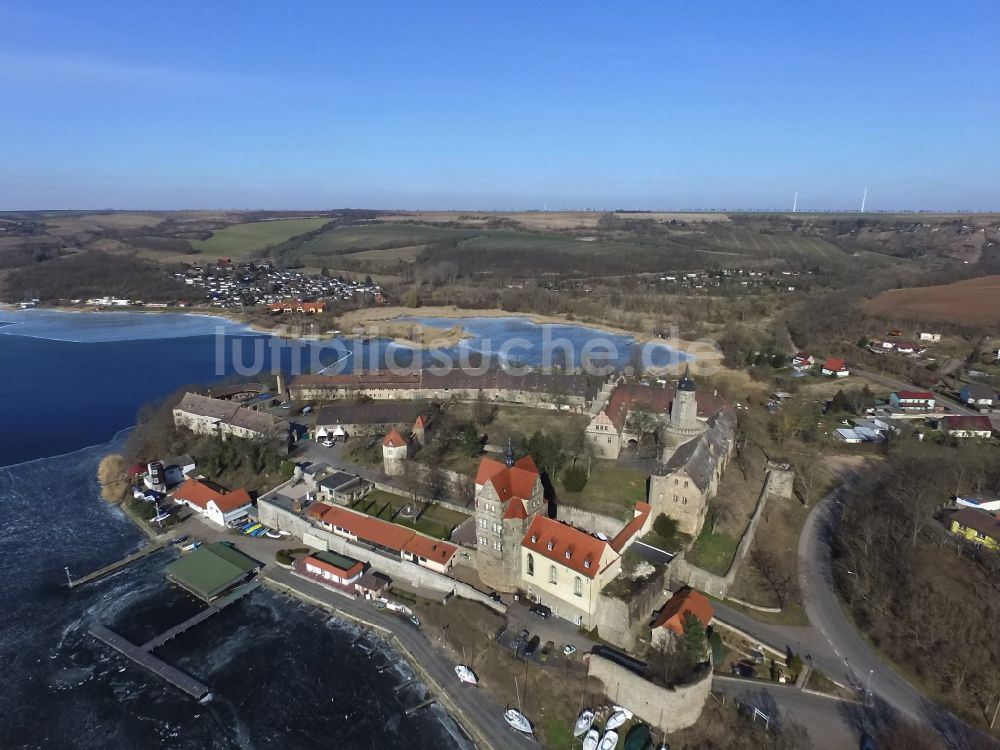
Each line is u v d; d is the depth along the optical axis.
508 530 112.81
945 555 118.69
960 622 99.12
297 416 199.50
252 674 104.19
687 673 91.69
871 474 161.62
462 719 94.25
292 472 157.38
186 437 184.88
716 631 105.62
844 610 111.62
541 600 114.00
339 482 147.75
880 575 113.44
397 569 125.56
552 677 98.31
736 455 165.38
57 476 172.75
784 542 132.75
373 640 111.38
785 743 84.44
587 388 195.25
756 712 89.94
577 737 89.94
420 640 109.56
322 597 121.56
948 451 167.12
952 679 93.44
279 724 95.00
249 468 164.88
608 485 139.12
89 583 127.00
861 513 138.62
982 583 109.56
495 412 190.88
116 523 149.12
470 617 111.62
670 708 89.19
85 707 98.12
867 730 87.31
